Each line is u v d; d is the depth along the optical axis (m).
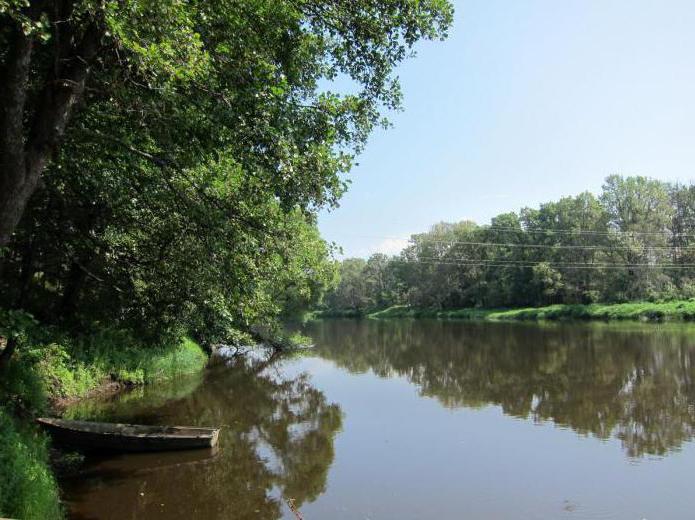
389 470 10.96
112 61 6.91
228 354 32.56
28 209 10.45
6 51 6.49
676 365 22.88
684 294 54.00
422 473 10.76
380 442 13.01
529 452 12.01
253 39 7.47
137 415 15.16
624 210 62.16
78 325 16.98
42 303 16.50
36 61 7.12
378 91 9.30
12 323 8.59
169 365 21.97
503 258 74.44
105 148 8.19
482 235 78.81
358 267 115.81
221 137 7.55
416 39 8.62
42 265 13.74
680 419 14.41
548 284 65.31
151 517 8.54
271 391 20.06
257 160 7.67
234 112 7.04
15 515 6.19
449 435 13.53
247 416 15.81
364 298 105.56
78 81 6.42
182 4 5.84
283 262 11.50
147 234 12.02
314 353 33.97
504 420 14.90
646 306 51.88
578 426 14.02
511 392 18.78
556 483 10.09
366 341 42.50
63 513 7.96
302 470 10.97
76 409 14.88
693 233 63.03
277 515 8.74
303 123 7.73
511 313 66.81
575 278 63.25
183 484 9.94
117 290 12.82
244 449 12.30
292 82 8.80
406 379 22.61
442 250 85.06
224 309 13.40
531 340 35.94
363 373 24.73
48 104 6.28
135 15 5.46
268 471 10.87
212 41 7.36
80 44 6.45
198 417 15.43
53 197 10.37
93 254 12.42
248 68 7.30
